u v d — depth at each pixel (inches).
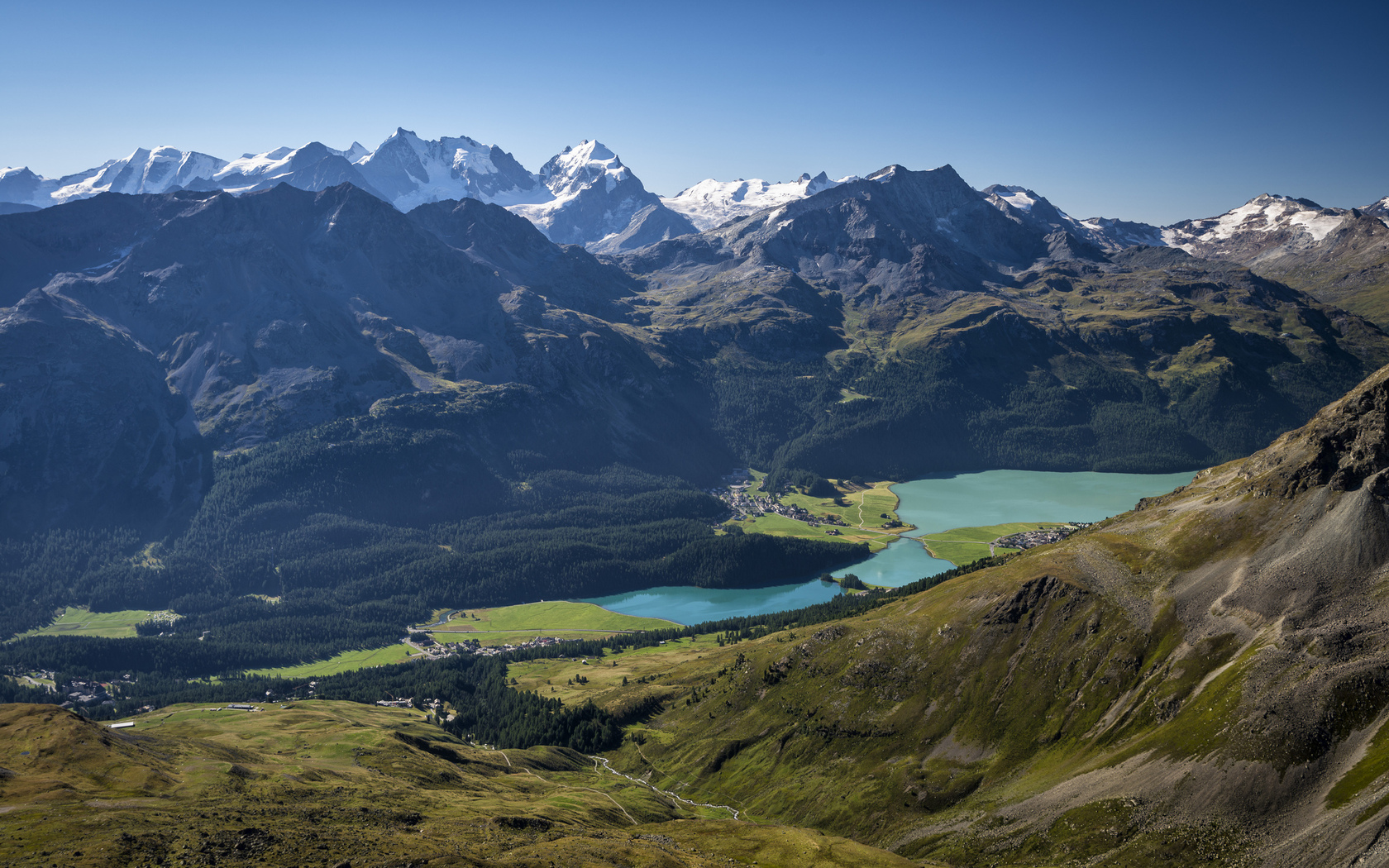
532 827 5812.0
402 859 4394.7
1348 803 4857.3
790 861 5753.0
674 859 5221.5
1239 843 5103.3
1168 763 5984.3
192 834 4616.1
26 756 5816.9
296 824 5142.7
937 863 6190.9
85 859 4116.6
